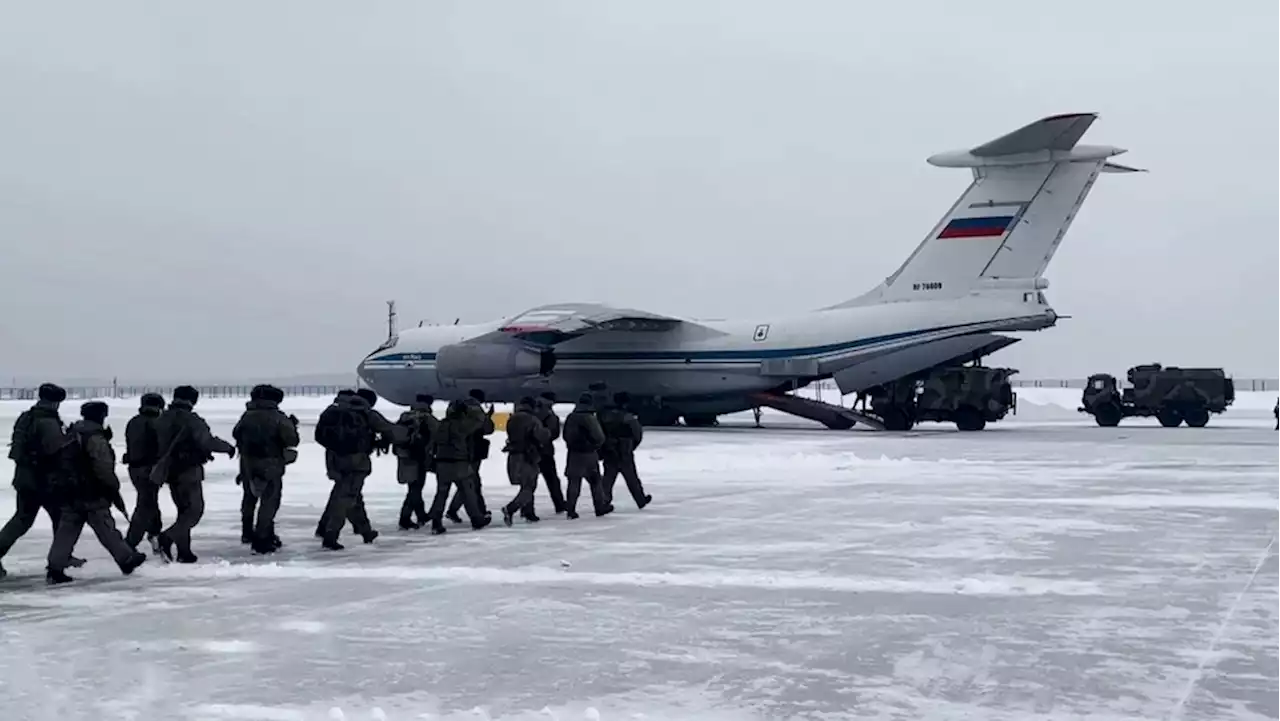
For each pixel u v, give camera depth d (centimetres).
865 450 2730
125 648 775
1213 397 3991
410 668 718
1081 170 3397
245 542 1321
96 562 1174
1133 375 4128
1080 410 4278
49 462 1043
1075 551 1178
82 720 609
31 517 1070
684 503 1681
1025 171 3456
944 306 3544
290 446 1262
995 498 1689
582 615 877
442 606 916
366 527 1315
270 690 667
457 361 3784
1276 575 1033
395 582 1035
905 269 3647
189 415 1180
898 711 623
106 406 1091
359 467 1271
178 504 1174
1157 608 891
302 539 1358
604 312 3928
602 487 1586
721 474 2180
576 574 1066
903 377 3731
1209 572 1050
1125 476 2027
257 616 882
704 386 3906
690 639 795
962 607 900
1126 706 626
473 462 1442
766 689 668
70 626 849
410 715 617
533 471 1489
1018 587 980
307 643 788
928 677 693
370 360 4447
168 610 909
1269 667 708
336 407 1278
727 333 3878
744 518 1492
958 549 1197
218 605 929
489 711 625
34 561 1186
